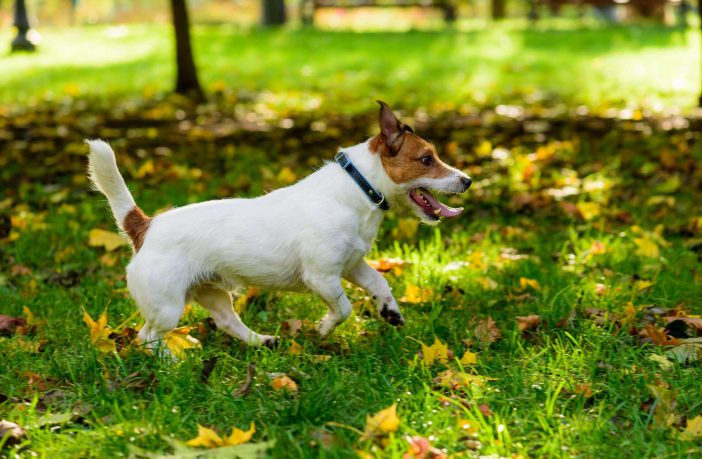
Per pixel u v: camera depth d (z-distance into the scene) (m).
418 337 4.57
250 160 8.61
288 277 4.36
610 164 8.23
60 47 20.45
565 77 14.65
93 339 4.28
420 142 4.34
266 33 21.28
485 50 18.06
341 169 4.35
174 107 12.01
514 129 10.16
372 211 4.36
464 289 5.31
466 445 3.44
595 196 7.25
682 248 5.95
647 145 9.01
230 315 4.57
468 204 7.26
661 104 11.79
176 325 4.27
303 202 4.31
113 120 11.10
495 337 4.55
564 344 4.43
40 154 9.15
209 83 14.39
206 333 4.69
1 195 7.61
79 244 6.15
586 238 6.23
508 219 6.92
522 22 24.58
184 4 12.92
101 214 6.95
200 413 3.76
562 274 5.48
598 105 11.89
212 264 4.29
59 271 5.73
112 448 3.41
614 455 3.36
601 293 5.11
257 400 3.81
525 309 4.96
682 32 19.98
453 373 4.02
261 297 5.20
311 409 3.64
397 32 21.23
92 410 3.68
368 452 3.34
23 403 3.81
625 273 5.53
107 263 5.80
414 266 5.57
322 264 4.25
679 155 8.38
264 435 3.52
